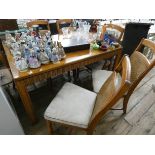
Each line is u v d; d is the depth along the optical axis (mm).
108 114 1653
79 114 1062
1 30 2248
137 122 1566
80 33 1926
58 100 1175
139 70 1208
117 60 1879
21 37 1592
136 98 1898
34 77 1181
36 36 1609
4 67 1740
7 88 1885
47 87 2086
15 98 1843
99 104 1023
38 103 1801
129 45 2500
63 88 1328
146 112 1694
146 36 2381
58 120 1055
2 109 926
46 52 1308
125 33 2414
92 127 1019
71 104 1144
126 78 767
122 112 1681
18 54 1261
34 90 2021
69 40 1708
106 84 1156
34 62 1198
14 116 1017
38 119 1569
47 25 2295
